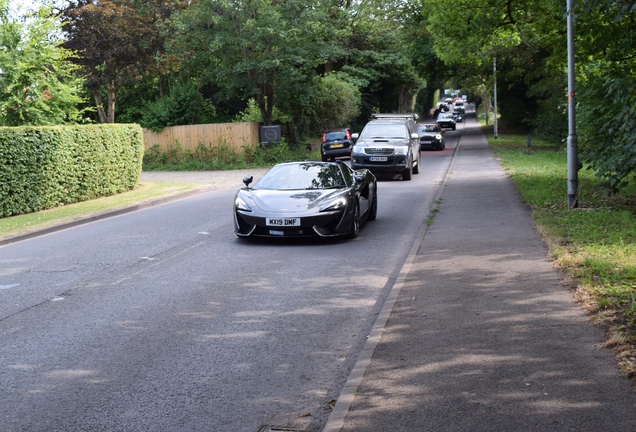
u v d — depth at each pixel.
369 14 53.00
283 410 4.48
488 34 21.11
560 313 6.05
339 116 46.75
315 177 12.04
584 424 3.81
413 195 17.69
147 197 19.61
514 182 18.62
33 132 17.02
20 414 4.54
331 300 7.40
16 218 15.86
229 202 17.47
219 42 32.16
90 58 34.66
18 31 24.55
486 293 6.93
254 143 34.06
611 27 14.27
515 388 4.38
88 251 11.05
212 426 4.26
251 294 7.75
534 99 55.78
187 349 5.83
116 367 5.42
